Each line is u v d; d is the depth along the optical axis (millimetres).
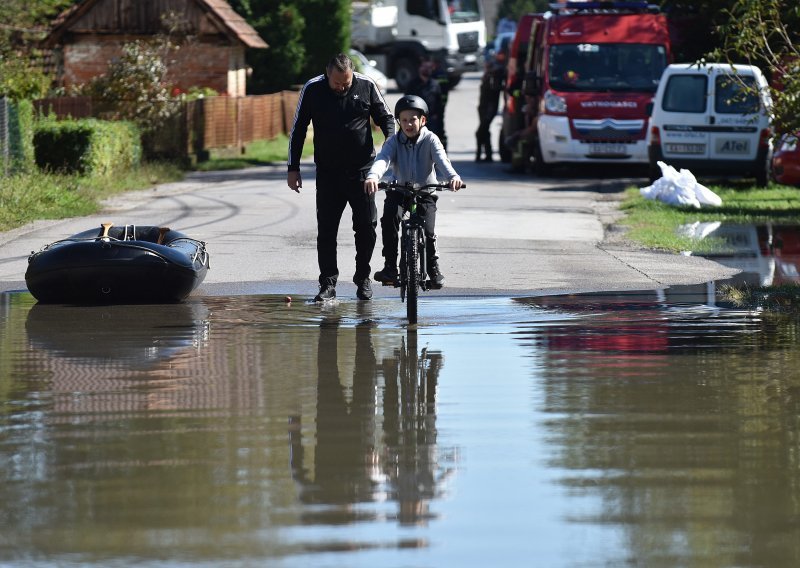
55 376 29281
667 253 52750
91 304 40844
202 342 33812
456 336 34594
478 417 25141
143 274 40281
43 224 61469
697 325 36094
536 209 70625
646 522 18641
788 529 18297
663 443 23047
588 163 95625
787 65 66750
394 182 37500
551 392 27406
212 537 18000
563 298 41406
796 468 21344
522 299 41250
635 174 100188
